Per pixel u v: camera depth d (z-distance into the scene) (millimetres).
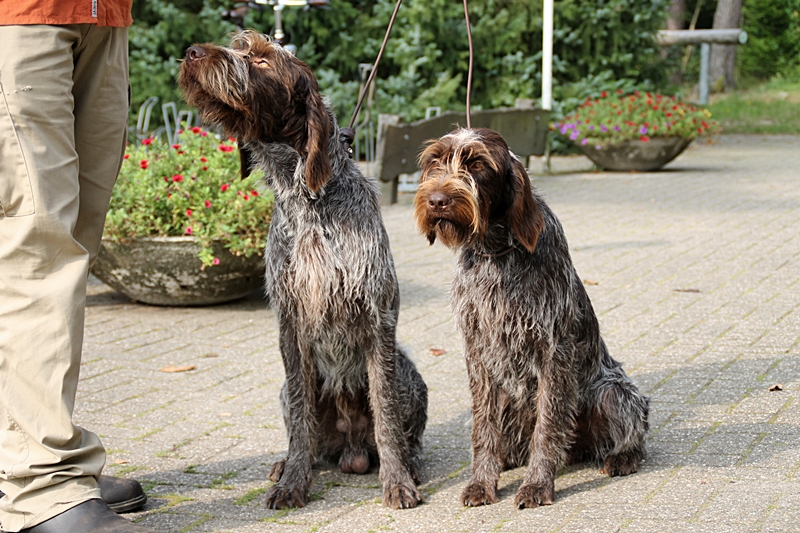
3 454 2906
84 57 3078
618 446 3627
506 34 15453
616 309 6250
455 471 3793
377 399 3555
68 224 2891
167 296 6496
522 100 13531
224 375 5117
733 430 3980
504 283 3459
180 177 6211
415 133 11023
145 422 4379
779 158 15133
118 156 3275
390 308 3617
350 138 3748
